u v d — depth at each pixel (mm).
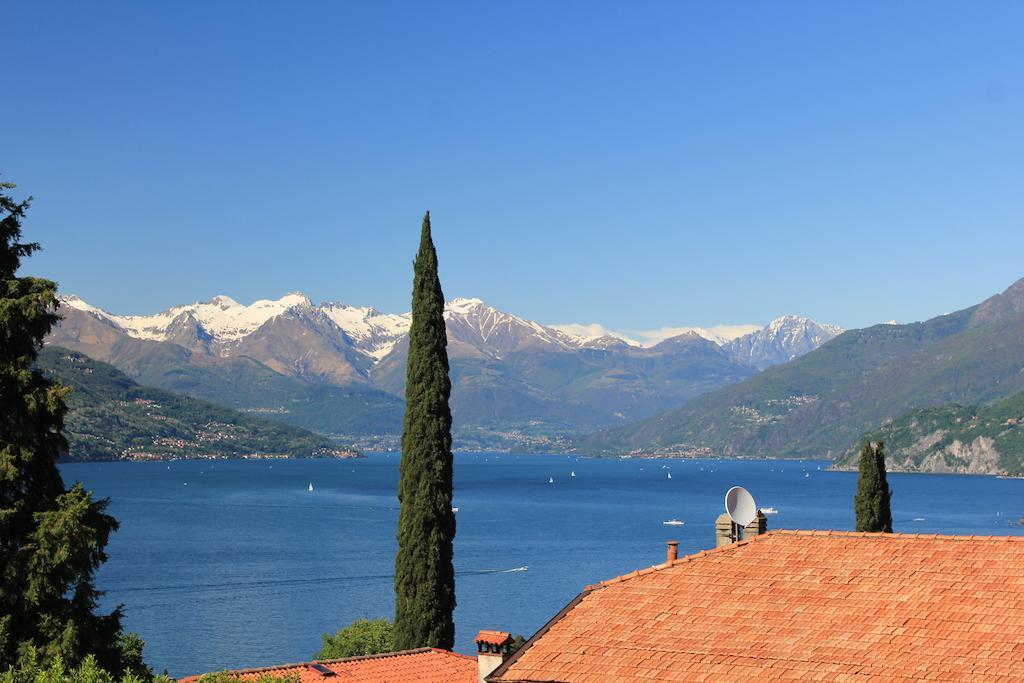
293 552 184375
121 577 150750
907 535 33688
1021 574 30734
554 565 171250
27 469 40656
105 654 39875
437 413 56375
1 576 38531
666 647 30547
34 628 39000
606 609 32938
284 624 114750
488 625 113500
